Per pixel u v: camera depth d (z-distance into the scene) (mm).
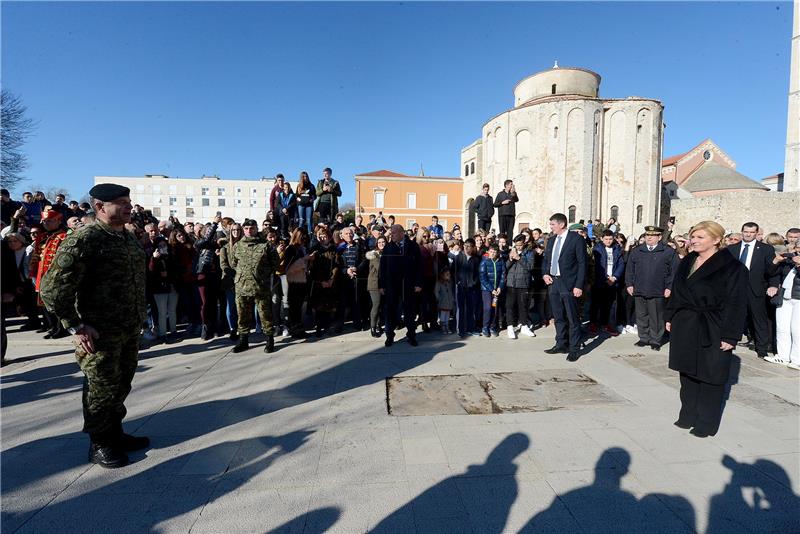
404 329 6918
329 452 2830
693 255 3303
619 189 28938
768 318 5559
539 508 2238
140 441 2910
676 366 3127
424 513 2193
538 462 2697
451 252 7152
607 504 2273
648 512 2211
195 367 4766
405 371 4625
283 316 6605
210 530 2076
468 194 40906
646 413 3486
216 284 6137
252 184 69438
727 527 2098
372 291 6203
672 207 36062
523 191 30234
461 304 6453
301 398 3818
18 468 2643
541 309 7316
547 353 5406
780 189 48562
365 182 41688
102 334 2617
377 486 2436
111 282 2654
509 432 3121
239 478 2523
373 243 7590
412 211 42188
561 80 31672
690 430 3162
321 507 2246
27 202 9688
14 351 5473
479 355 5293
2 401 3764
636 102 28469
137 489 2418
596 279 6770
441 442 2967
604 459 2732
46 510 2229
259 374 4512
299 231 6480
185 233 6395
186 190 67688
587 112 28031
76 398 3830
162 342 5906
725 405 3678
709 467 2643
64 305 2447
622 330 6910
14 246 5160
